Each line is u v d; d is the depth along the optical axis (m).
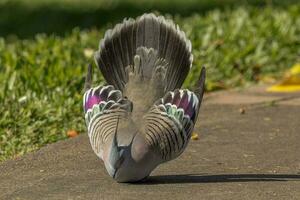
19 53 19.03
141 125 10.53
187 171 12.03
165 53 10.85
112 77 10.95
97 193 10.98
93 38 21.17
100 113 10.60
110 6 31.00
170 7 30.28
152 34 10.91
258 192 11.07
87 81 11.10
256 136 14.03
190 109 10.38
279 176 11.84
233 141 13.70
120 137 10.43
